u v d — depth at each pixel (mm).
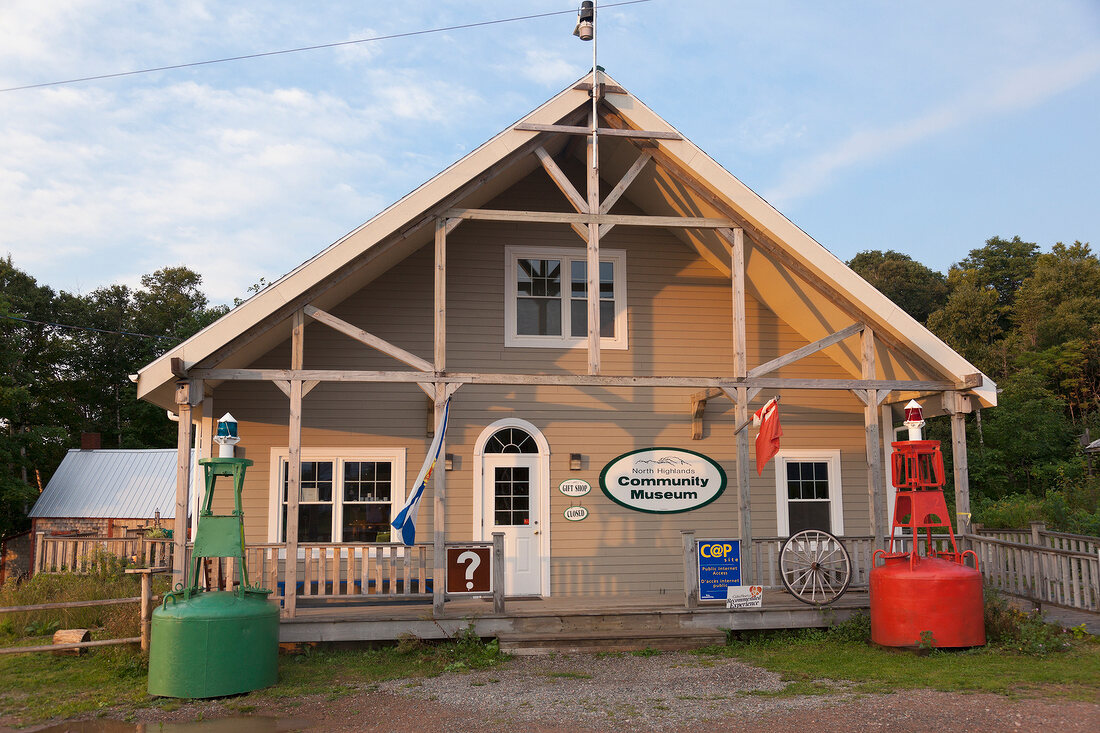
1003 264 57250
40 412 39812
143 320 45594
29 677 8906
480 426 12852
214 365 10469
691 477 13320
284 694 8312
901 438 14492
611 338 13430
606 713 7461
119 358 43688
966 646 9555
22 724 7332
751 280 13391
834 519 13531
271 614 8727
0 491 30453
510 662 9680
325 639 10102
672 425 13406
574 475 13023
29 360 40531
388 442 12594
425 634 10320
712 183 11383
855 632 10570
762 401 13711
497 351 13016
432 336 12828
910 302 52219
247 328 10227
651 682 8617
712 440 13484
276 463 12227
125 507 25125
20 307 41125
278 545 10398
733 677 8742
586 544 12891
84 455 27344
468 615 10422
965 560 11695
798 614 10914
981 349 42031
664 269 13719
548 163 11352
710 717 7227
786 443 13656
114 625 9969
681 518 13219
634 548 13016
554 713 7500
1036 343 43312
